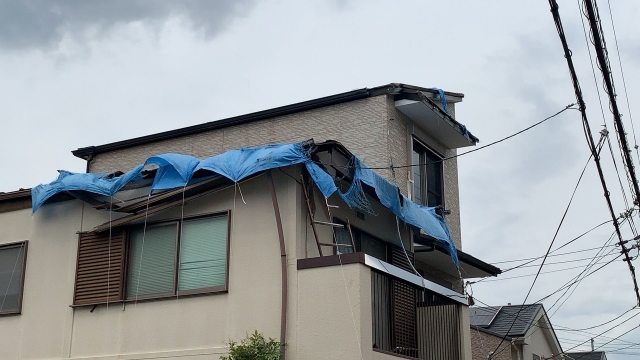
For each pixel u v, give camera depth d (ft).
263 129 61.72
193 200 38.88
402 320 38.70
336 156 38.37
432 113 57.52
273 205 36.35
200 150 64.34
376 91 56.59
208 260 37.76
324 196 36.96
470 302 57.98
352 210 41.37
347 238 40.42
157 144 66.85
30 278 42.42
